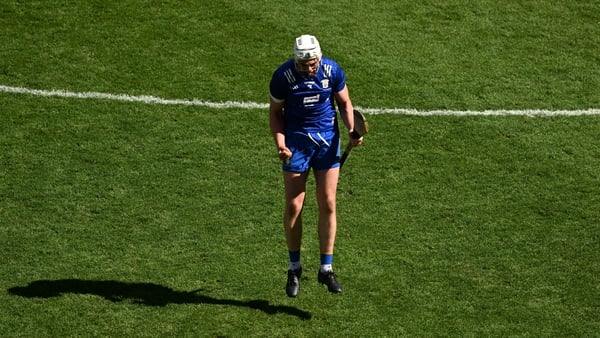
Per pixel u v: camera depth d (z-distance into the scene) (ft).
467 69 138.82
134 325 92.43
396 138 123.44
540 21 151.23
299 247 94.17
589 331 92.84
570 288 98.53
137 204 110.42
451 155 120.47
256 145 121.70
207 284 98.17
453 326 93.09
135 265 100.63
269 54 140.97
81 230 105.91
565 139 124.16
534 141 123.65
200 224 107.24
